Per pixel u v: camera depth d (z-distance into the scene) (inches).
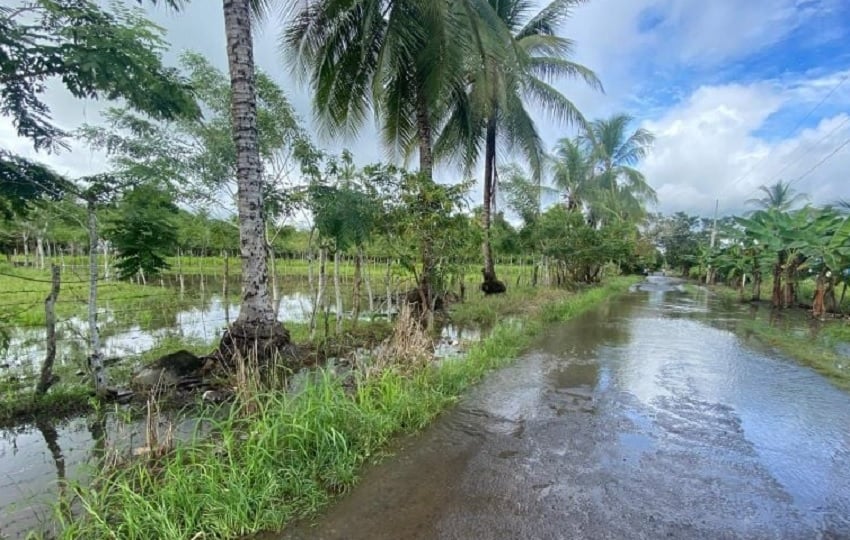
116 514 97.3
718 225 1155.3
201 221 324.5
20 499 109.9
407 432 146.9
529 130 538.0
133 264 210.8
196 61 255.0
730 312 488.7
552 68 545.3
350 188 282.2
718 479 117.3
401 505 104.8
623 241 853.8
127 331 325.4
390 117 424.5
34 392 173.6
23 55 141.4
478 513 101.3
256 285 227.5
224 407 172.4
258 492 102.2
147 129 227.9
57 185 169.8
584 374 218.2
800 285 667.4
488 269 576.1
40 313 350.6
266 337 223.9
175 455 118.2
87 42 144.7
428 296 341.7
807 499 108.3
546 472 120.6
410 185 309.4
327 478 114.4
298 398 142.1
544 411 167.5
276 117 269.7
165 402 176.9
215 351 223.1
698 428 151.9
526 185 719.1
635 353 265.4
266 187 267.4
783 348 284.4
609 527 96.1
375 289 634.8
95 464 121.3
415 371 193.5
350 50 364.5
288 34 345.4
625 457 129.8
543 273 778.8
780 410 169.5
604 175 979.9
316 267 886.4
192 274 802.2
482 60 356.2
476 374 209.9
